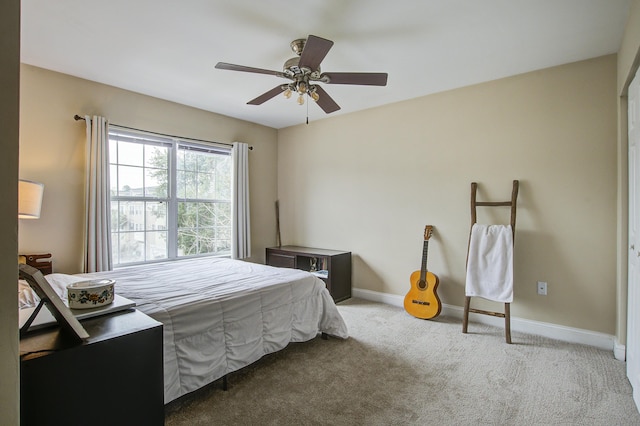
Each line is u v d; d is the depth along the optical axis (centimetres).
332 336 284
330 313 275
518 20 210
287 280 250
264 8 198
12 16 65
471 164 323
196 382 180
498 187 307
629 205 226
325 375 218
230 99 363
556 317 280
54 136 289
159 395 117
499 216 306
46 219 285
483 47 246
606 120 259
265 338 223
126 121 334
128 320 122
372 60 267
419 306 331
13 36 66
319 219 447
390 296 381
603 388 202
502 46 244
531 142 290
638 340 186
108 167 312
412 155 362
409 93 345
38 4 193
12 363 66
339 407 183
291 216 480
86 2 191
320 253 396
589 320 267
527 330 291
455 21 211
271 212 485
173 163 379
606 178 260
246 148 436
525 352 253
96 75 298
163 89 332
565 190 276
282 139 489
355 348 261
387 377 215
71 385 96
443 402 188
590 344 265
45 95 284
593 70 264
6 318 65
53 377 92
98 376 101
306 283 262
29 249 278
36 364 89
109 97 321
